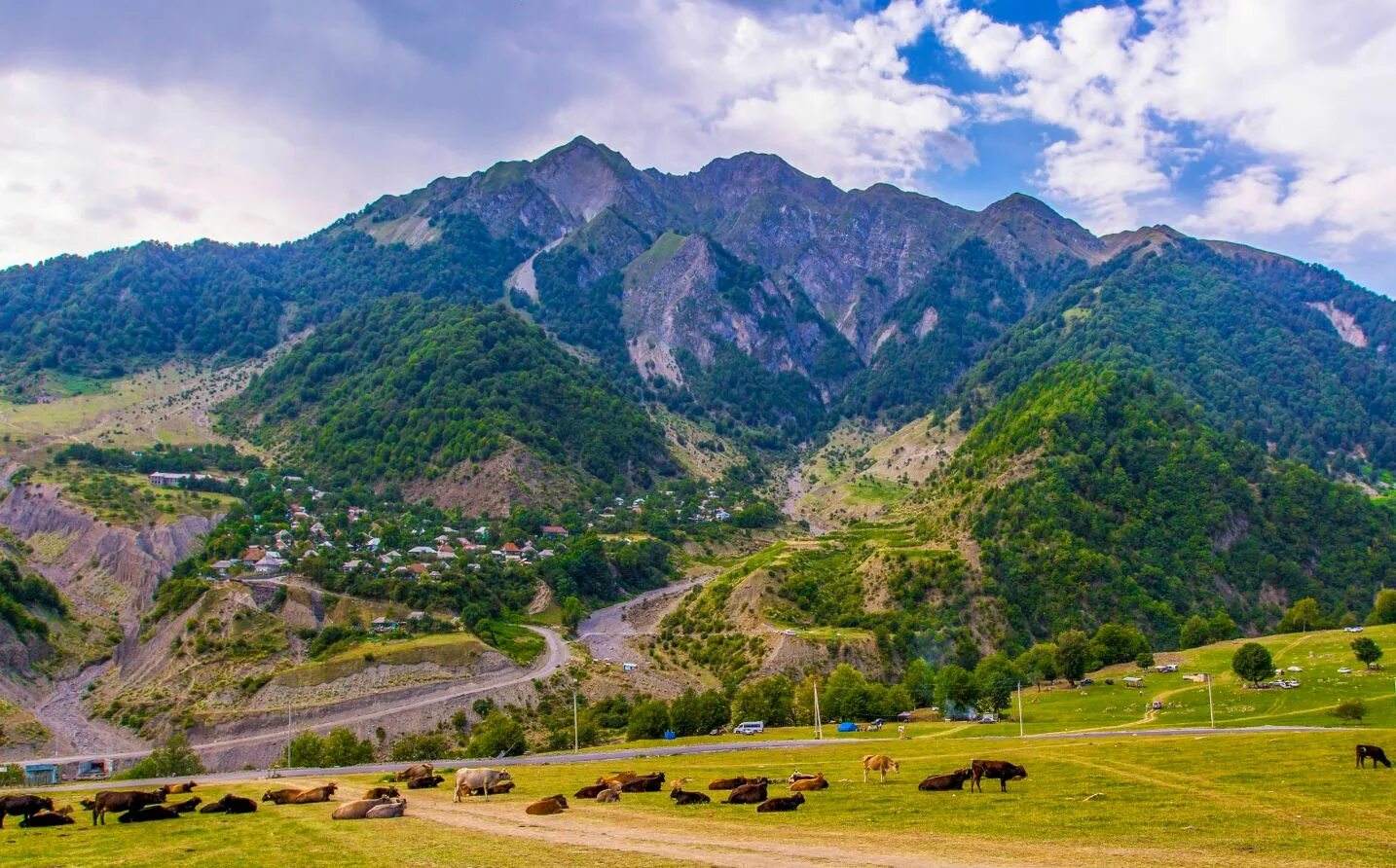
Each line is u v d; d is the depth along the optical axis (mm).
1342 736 81125
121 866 37312
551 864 36125
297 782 79562
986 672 161375
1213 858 36781
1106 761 69812
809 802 53281
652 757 96812
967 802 52000
